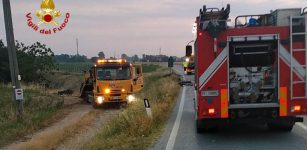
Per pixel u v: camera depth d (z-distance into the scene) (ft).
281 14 34.81
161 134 39.22
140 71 82.99
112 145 34.17
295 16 34.09
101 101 78.48
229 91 35.47
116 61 80.07
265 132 39.22
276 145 33.27
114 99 78.59
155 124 43.39
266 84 35.96
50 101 81.25
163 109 53.78
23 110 62.13
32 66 136.77
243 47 35.73
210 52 35.17
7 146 45.85
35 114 63.87
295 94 34.58
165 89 79.87
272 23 36.78
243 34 34.63
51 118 64.69
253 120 35.47
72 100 94.32
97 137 39.29
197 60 35.99
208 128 38.34
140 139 36.45
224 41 34.88
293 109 34.71
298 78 34.50
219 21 34.78
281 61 34.63
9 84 104.73
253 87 35.99
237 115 35.37
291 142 34.32
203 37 35.29
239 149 32.27
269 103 35.14
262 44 35.53
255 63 35.94
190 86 100.58
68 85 191.31
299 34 34.14
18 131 52.42
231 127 42.73
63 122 62.08
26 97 79.36
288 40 34.37
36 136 51.01
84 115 68.23
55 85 193.36
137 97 80.33
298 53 34.32
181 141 35.88
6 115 61.52
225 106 35.17
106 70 79.51
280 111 34.81
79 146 38.09
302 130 39.65
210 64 35.24
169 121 47.65
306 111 34.63
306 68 34.27
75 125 57.06
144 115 43.68
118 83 78.79
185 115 52.31
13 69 61.21
